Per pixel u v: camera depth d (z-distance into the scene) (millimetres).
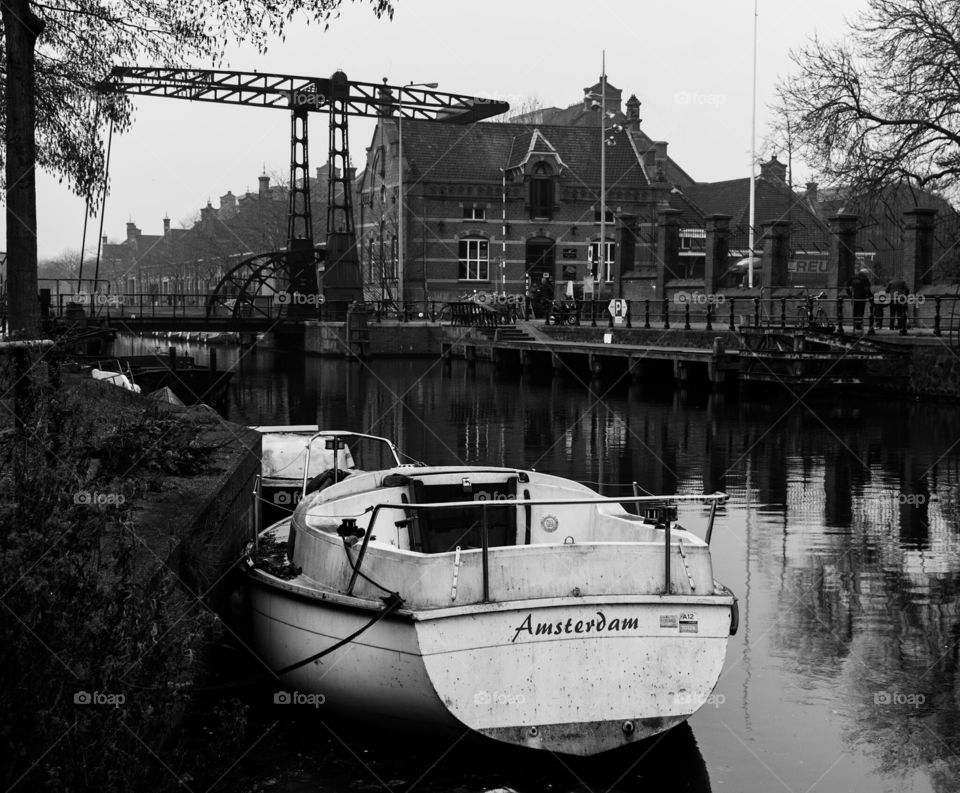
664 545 6402
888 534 12008
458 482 8289
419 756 6316
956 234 32219
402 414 24531
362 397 28922
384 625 6176
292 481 11898
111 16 12578
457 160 54188
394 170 54250
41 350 5250
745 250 50594
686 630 6277
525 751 6188
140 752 4617
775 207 53969
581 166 55938
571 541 7535
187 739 5887
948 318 26844
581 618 6148
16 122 10289
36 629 4199
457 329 43969
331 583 6949
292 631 6930
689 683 6270
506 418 23578
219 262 79875
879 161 28547
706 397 27812
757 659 7910
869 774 6090
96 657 4355
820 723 6805
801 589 9766
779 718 6875
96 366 20641
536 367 39500
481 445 19234
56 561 4312
